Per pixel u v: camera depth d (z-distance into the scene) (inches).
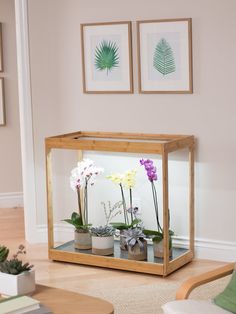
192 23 118.0
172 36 119.3
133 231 114.7
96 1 125.8
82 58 127.8
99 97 128.2
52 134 133.4
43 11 130.6
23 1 130.6
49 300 78.0
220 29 116.0
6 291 79.4
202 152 119.9
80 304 76.6
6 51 163.3
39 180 134.9
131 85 124.2
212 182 119.7
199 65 118.3
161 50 120.5
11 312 70.9
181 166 121.6
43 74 132.2
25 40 131.5
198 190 121.0
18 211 163.8
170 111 121.9
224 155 118.2
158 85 121.8
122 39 123.9
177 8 118.9
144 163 117.6
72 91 130.6
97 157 129.1
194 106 119.7
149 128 124.2
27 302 73.1
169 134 122.0
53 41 130.9
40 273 116.4
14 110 165.9
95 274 115.3
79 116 130.6
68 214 134.0
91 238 121.5
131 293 106.0
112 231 118.6
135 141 123.3
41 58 131.9
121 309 99.5
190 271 115.6
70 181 125.0
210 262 120.2
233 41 115.3
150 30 120.8
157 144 110.2
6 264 80.3
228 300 78.0
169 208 123.9
